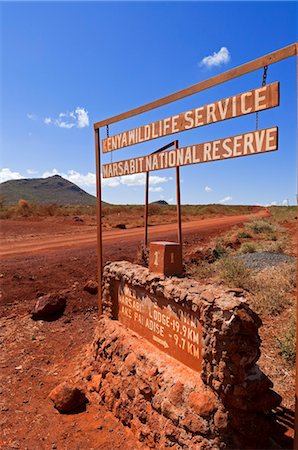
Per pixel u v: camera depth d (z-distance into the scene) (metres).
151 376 4.07
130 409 4.22
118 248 13.63
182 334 4.00
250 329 3.27
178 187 7.07
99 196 6.27
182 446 3.43
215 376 3.37
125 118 5.52
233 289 3.83
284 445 3.46
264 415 3.72
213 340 3.35
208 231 21.03
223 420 3.28
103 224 24.67
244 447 3.29
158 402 3.82
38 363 5.95
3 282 8.88
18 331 7.01
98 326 5.73
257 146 3.62
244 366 3.27
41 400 4.89
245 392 3.24
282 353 5.32
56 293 8.54
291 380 4.73
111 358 4.97
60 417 4.52
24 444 4.00
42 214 29.30
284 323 6.42
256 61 3.54
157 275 4.54
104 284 5.82
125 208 42.00
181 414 3.53
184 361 3.97
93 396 4.90
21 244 14.95
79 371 5.57
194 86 4.27
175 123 4.62
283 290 7.83
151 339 4.62
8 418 4.49
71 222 24.58
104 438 4.07
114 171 5.97
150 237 17.64
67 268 10.19
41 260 11.13
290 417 3.96
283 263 10.20
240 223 27.27
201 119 4.22
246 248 13.30
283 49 3.26
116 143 5.84
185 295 3.83
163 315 4.36
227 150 3.96
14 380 5.41
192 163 4.42
